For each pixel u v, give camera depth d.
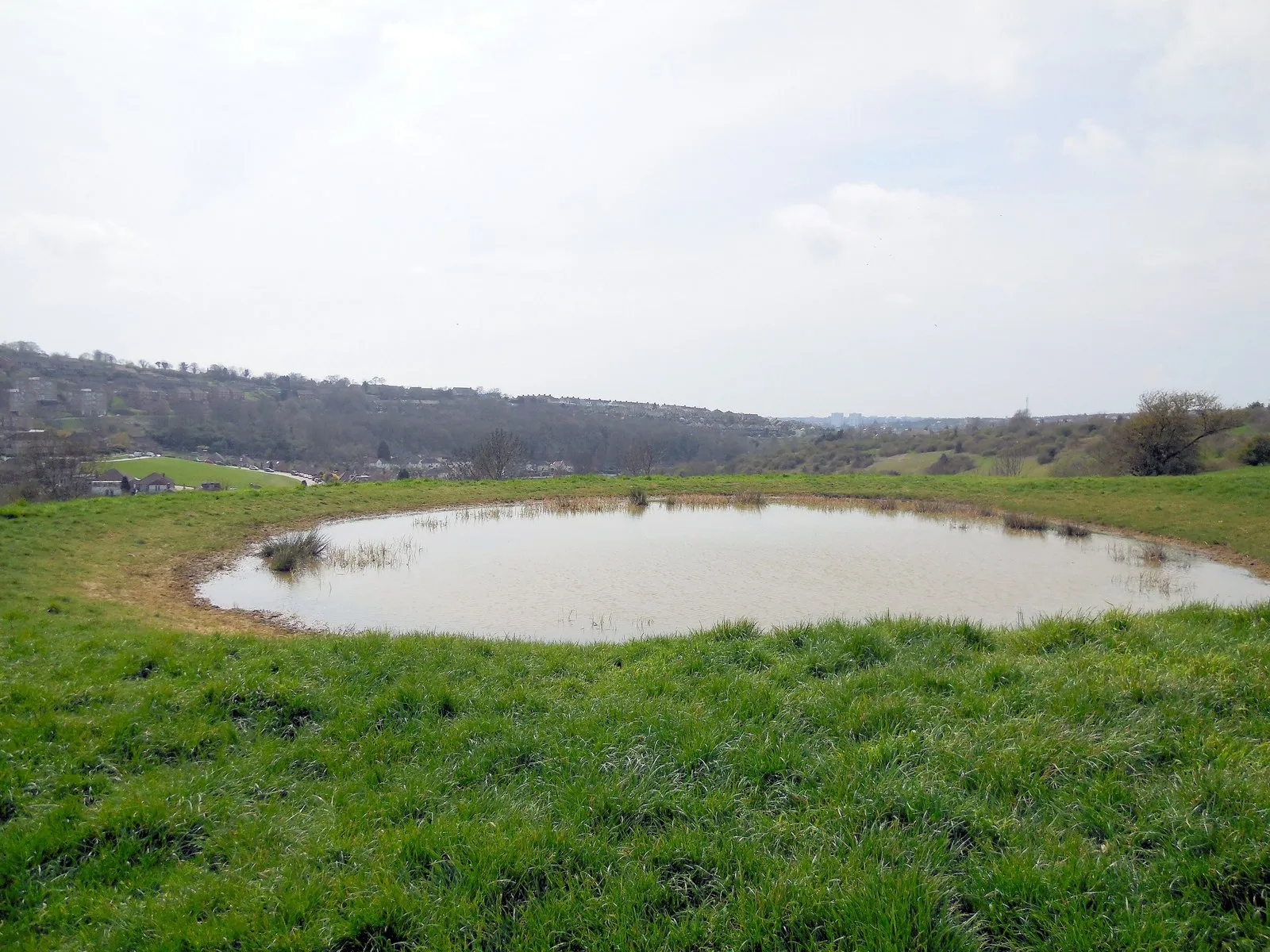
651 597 14.37
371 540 20.77
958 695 6.14
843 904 3.51
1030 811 4.36
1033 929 3.42
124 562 16.36
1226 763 4.63
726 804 4.56
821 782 4.75
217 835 4.63
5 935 3.77
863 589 14.94
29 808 4.81
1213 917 3.39
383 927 3.62
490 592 14.77
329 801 5.10
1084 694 5.82
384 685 7.29
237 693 6.69
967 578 15.97
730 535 21.73
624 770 5.07
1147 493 26.55
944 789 4.52
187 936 3.59
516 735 5.76
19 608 11.38
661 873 3.97
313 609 13.52
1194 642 7.50
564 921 3.61
